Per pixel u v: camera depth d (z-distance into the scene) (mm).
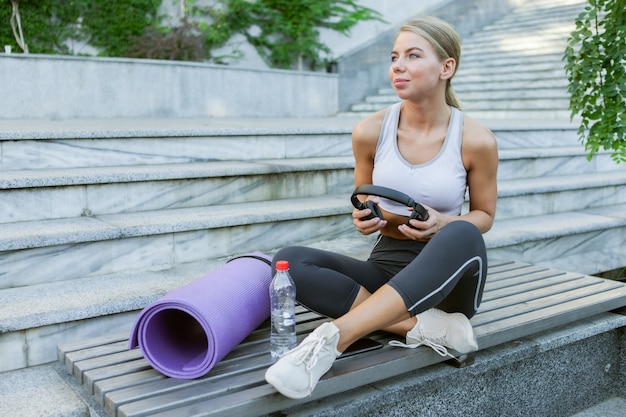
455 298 2268
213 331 2025
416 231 2217
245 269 2385
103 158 3949
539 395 2717
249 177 3969
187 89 8414
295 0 11203
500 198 4465
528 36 10727
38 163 3744
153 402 1896
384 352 2273
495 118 8648
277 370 1890
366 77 10867
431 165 2312
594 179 5074
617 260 4621
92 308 2619
